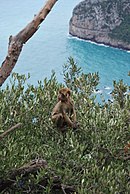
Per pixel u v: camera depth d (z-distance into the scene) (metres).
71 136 8.05
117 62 106.31
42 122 8.88
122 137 8.84
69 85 10.91
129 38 117.38
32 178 6.99
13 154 6.94
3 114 8.23
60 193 7.71
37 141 8.38
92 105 9.78
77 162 7.54
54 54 112.06
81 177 7.34
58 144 8.05
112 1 121.81
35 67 98.44
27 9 190.75
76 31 129.25
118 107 10.05
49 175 7.12
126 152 8.63
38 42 125.31
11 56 3.37
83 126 8.74
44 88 9.54
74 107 9.02
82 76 10.78
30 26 3.31
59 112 8.66
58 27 146.88
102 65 103.75
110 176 7.27
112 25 121.00
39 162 7.05
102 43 122.50
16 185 6.94
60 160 7.64
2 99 8.52
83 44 124.06
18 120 8.16
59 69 95.50
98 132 8.55
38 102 8.89
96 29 123.38
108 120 8.96
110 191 6.96
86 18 125.50
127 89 10.84
